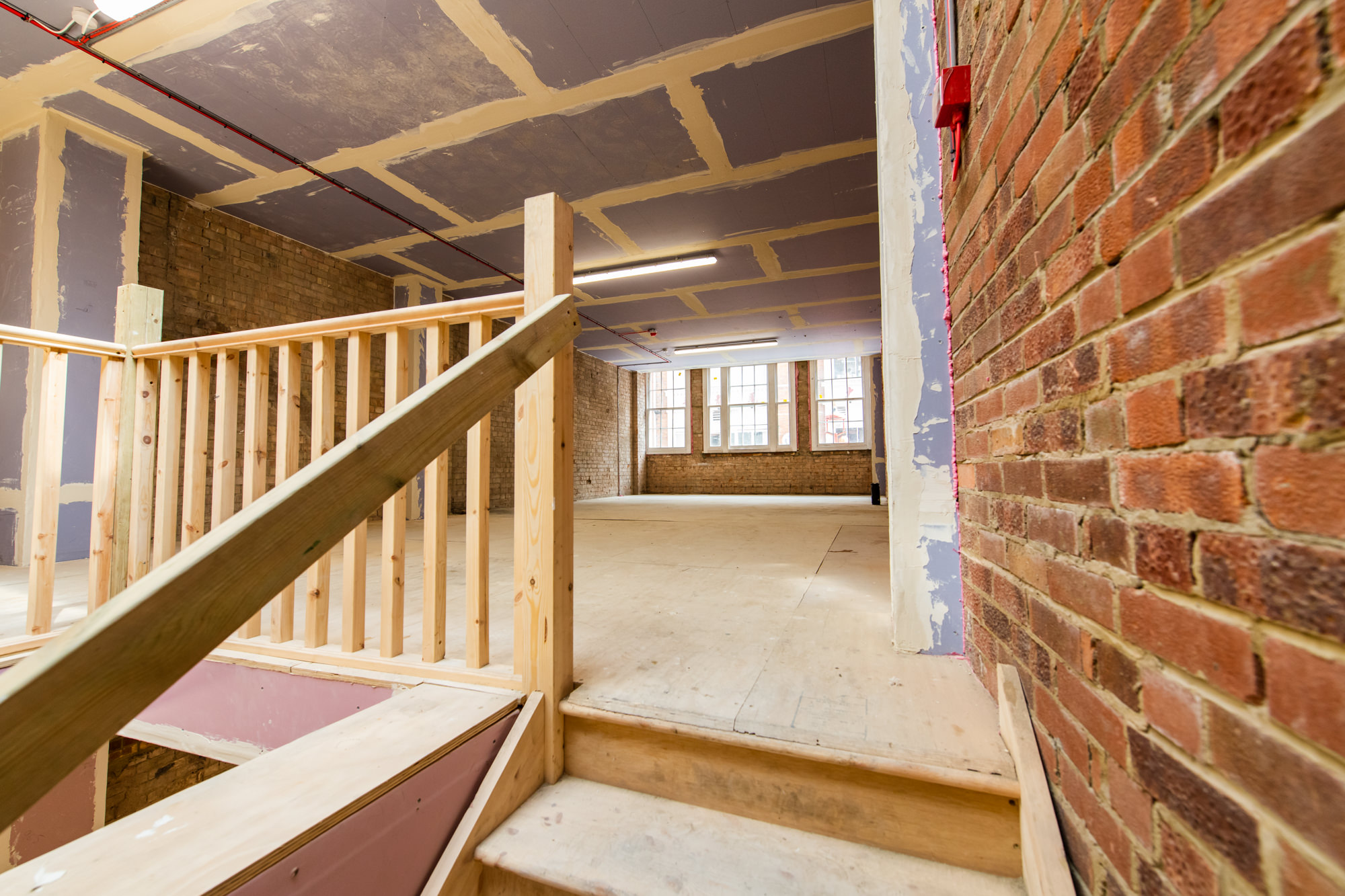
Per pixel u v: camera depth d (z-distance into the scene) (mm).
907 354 1546
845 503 8852
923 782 951
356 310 6086
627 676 1343
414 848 917
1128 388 622
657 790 1134
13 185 3617
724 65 3295
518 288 6867
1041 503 891
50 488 1700
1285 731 408
